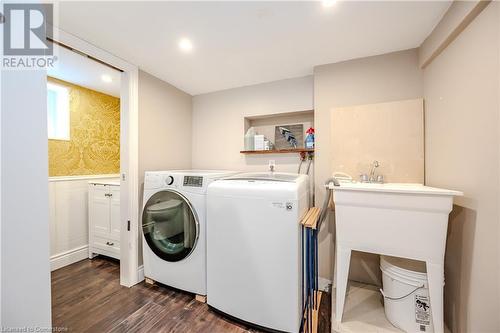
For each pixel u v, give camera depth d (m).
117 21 1.28
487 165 0.96
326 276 1.80
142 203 1.91
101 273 2.04
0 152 0.60
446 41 1.22
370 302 1.53
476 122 1.03
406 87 1.59
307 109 2.07
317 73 1.85
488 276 0.96
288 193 1.25
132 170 1.84
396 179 1.60
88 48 1.51
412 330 1.21
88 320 1.41
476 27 1.01
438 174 1.36
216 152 2.51
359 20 1.27
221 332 1.32
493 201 0.93
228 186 1.42
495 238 0.92
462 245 1.14
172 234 1.72
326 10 1.19
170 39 1.48
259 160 2.32
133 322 1.40
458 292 1.18
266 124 2.44
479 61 1.00
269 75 2.07
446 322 1.30
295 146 2.22
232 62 1.81
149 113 2.01
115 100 2.81
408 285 1.23
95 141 2.58
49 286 0.70
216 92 2.50
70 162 2.33
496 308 0.91
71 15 1.22
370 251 1.26
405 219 1.16
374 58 1.68
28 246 0.65
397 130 1.60
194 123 2.63
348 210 1.28
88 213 2.41
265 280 1.29
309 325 1.31
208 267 1.50
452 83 1.21
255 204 1.32
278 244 1.26
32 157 0.66
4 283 0.61
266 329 1.31
